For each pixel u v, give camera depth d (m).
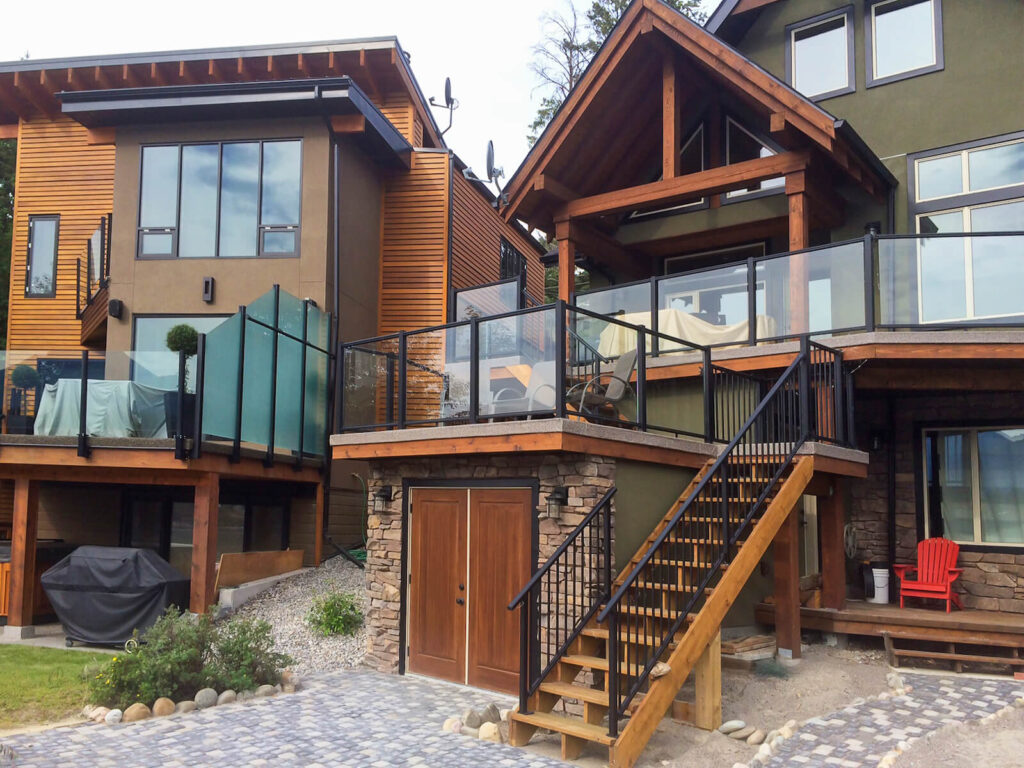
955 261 9.79
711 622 6.95
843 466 9.18
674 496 8.95
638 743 6.25
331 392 14.88
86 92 14.95
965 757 6.16
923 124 11.95
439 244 17.22
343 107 14.95
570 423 7.50
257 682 8.61
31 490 11.81
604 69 12.61
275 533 14.25
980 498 10.72
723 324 10.87
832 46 13.06
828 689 7.89
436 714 7.73
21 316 18.42
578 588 7.73
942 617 8.98
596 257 13.84
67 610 10.56
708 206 13.25
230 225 15.28
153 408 11.59
